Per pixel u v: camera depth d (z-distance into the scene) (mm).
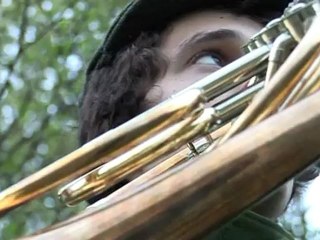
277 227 748
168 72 861
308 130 530
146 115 632
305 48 590
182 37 867
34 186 627
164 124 632
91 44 2928
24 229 2631
